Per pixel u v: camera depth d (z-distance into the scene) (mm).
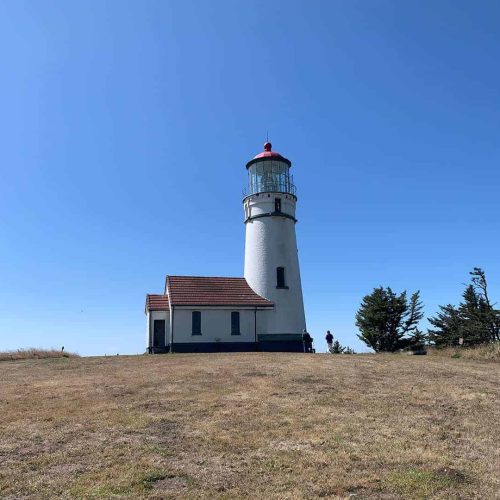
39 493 6461
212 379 15609
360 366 18781
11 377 17297
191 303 32469
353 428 9828
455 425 10188
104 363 21875
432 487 6812
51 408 11469
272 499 6363
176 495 6441
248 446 8617
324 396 12859
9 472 7242
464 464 7816
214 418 10508
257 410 11242
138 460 7805
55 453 8125
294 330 34531
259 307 33750
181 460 7848
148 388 14078
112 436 9133
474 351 23703
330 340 35031
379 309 40812
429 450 8508
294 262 36000
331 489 6727
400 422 10352
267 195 35969
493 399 12617
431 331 47031
